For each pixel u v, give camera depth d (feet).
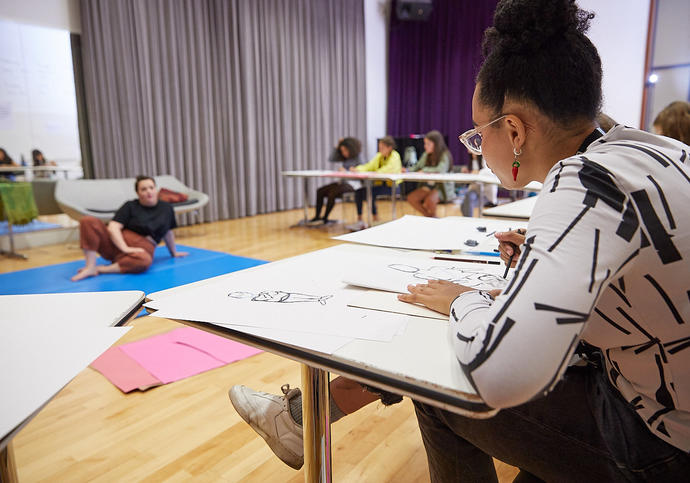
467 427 2.32
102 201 14.96
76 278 10.32
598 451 1.98
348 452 4.42
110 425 4.84
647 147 1.73
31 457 4.33
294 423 3.11
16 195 13.21
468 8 23.86
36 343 1.88
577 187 1.57
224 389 5.58
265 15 20.16
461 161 25.25
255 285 2.56
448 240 3.71
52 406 5.20
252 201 20.59
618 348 1.86
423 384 1.54
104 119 15.93
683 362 1.70
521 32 1.86
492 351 1.44
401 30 25.99
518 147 2.03
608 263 1.45
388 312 2.14
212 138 18.97
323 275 2.76
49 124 15.01
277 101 21.11
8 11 13.88
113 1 15.79
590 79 1.84
